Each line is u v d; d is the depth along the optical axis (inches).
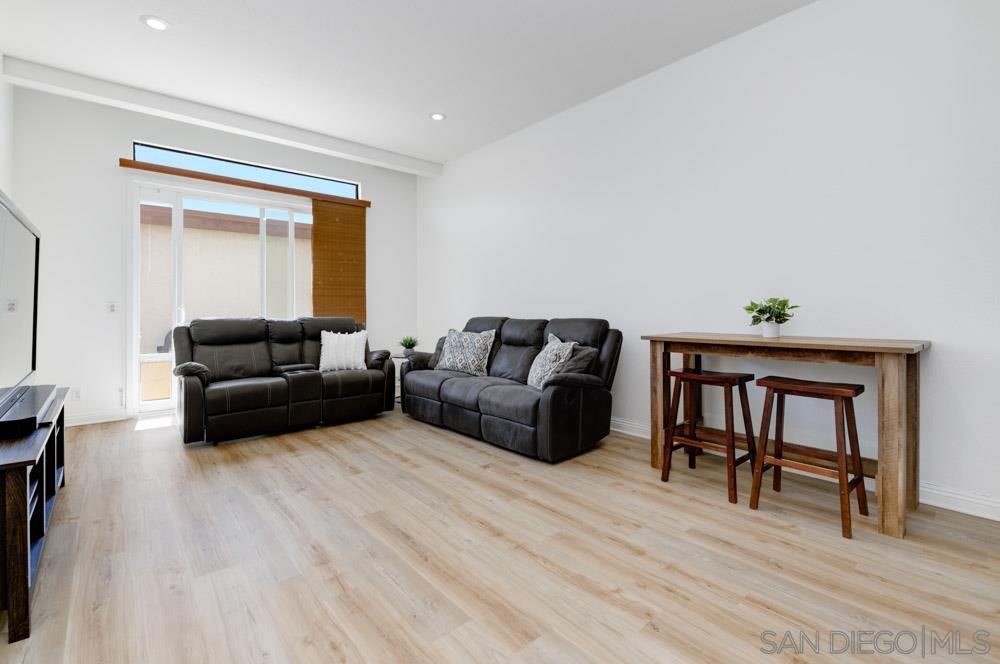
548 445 114.7
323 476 108.4
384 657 51.1
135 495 96.4
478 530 81.4
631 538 78.3
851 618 57.4
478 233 203.8
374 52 124.7
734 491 93.0
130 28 113.1
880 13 95.9
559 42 120.6
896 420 77.7
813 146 105.7
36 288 101.2
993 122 83.8
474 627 56.1
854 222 100.2
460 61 129.6
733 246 120.0
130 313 164.6
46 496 81.0
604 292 152.2
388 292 233.0
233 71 134.1
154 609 59.3
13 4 103.0
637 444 135.9
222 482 104.2
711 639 53.8
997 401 84.4
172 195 175.2
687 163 129.1
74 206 154.1
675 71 131.0
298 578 66.6
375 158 201.2
